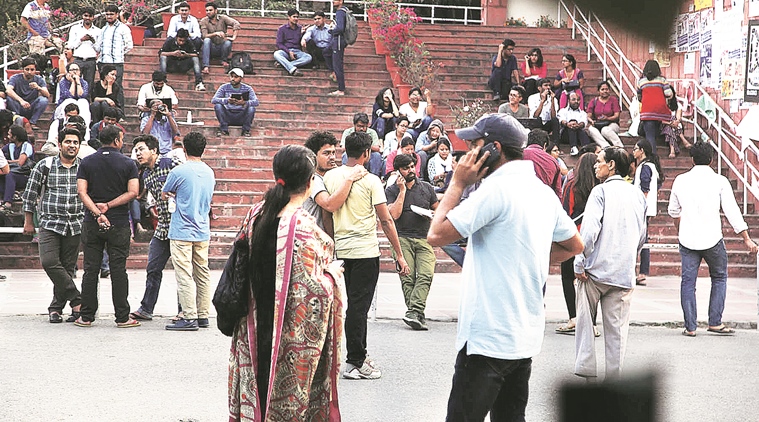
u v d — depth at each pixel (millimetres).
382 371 7574
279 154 4383
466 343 4004
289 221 4281
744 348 8992
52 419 5836
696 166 9883
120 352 8148
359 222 7148
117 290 9484
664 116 17281
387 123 17609
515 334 3930
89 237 9422
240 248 4328
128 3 21500
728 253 15430
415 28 22203
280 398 4250
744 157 16281
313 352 4246
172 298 11648
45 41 20062
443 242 3988
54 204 9555
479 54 21703
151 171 10141
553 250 4418
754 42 15125
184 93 19438
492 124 3980
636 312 11234
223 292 4297
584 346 6641
